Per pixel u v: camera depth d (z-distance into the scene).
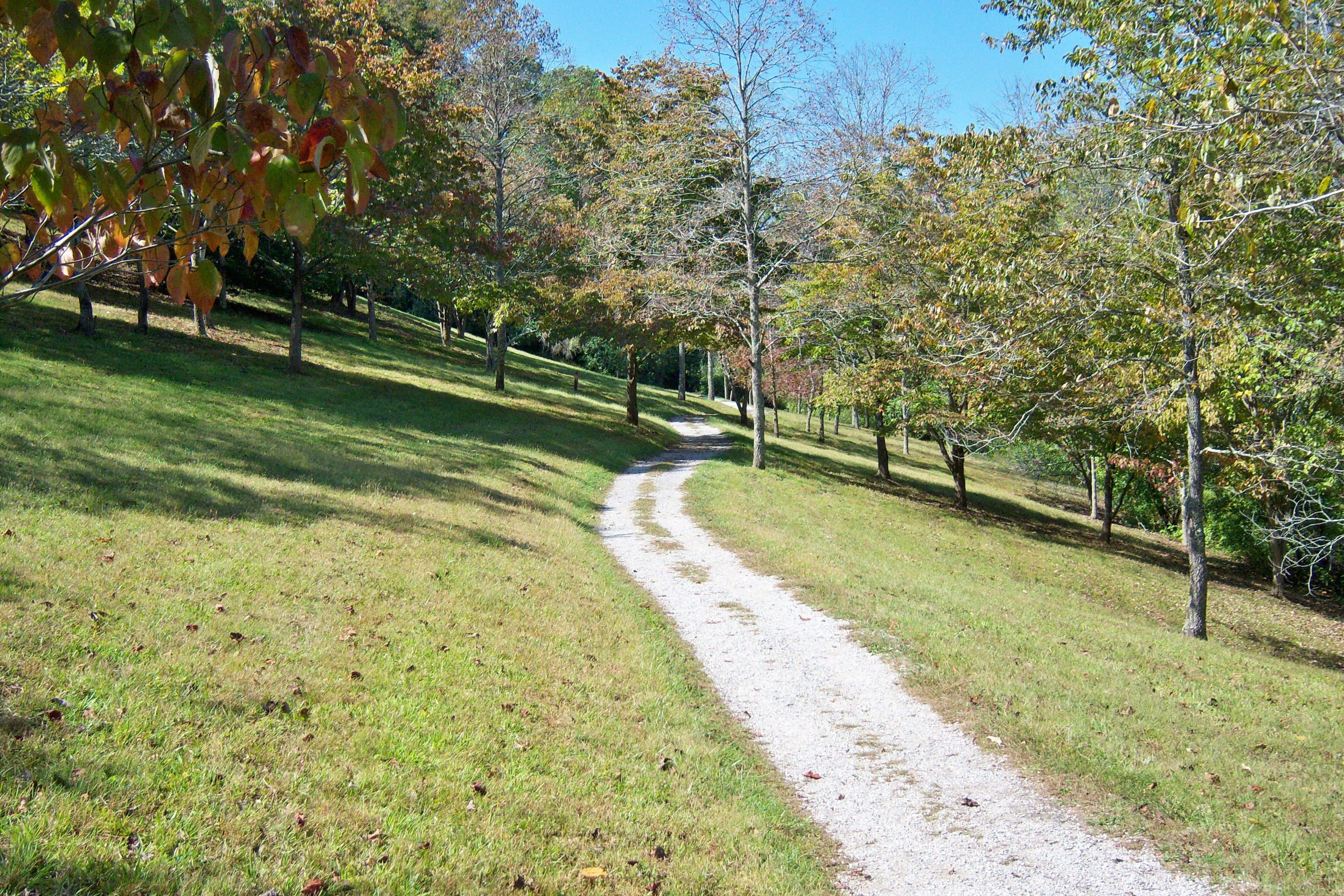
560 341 47.62
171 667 7.00
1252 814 7.14
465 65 38.88
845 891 5.91
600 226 37.97
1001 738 8.55
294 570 10.47
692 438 42.16
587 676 9.28
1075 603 19.81
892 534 23.53
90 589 8.34
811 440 52.66
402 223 30.02
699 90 28.34
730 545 18.03
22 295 2.55
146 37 2.40
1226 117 9.62
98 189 2.60
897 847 6.55
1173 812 7.13
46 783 4.98
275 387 25.89
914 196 28.81
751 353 32.47
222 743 5.98
